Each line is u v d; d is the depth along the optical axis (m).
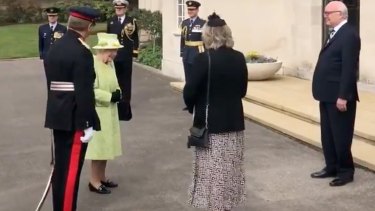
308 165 6.88
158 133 8.72
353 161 6.56
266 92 10.24
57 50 4.95
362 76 10.05
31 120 9.95
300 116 8.66
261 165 6.92
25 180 6.65
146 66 16.19
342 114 6.02
